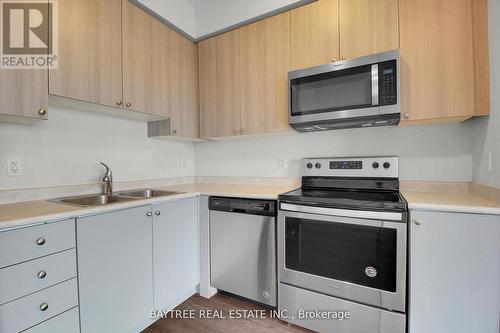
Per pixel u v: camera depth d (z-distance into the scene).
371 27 1.55
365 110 1.49
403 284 1.25
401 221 1.24
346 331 1.38
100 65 1.55
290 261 1.55
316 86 1.66
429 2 1.41
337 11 1.66
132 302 1.44
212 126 2.24
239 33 2.08
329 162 1.95
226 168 2.57
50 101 1.48
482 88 1.33
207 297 1.92
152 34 1.91
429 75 1.41
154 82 1.92
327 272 1.43
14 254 0.98
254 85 2.00
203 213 1.93
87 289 1.22
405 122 1.56
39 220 1.04
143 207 1.51
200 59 2.31
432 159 1.69
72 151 1.70
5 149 1.41
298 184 2.19
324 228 1.44
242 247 1.75
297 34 1.81
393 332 1.27
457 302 1.17
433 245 1.21
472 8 1.34
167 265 1.68
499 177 1.21
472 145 1.57
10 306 0.96
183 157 2.63
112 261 1.33
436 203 1.23
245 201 1.73
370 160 1.79
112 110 1.76
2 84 1.16
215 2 2.19
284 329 1.55
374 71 1.46
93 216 1.25
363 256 1.34
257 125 1.99
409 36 1.45
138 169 2.16
